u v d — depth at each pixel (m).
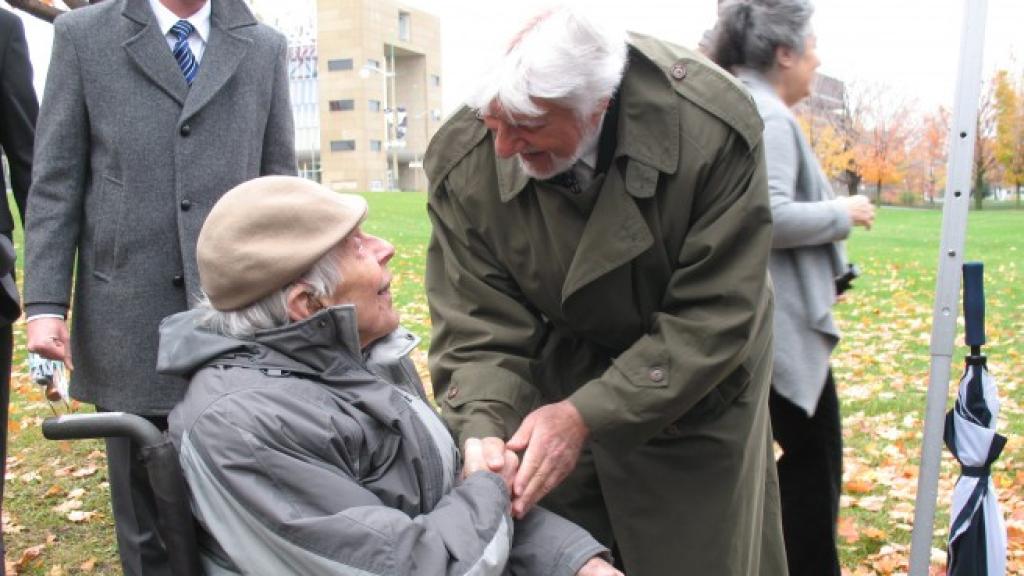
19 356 7.65
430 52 69.00
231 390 1.61
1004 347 7.29
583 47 1.80
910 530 3.81
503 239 2.22
